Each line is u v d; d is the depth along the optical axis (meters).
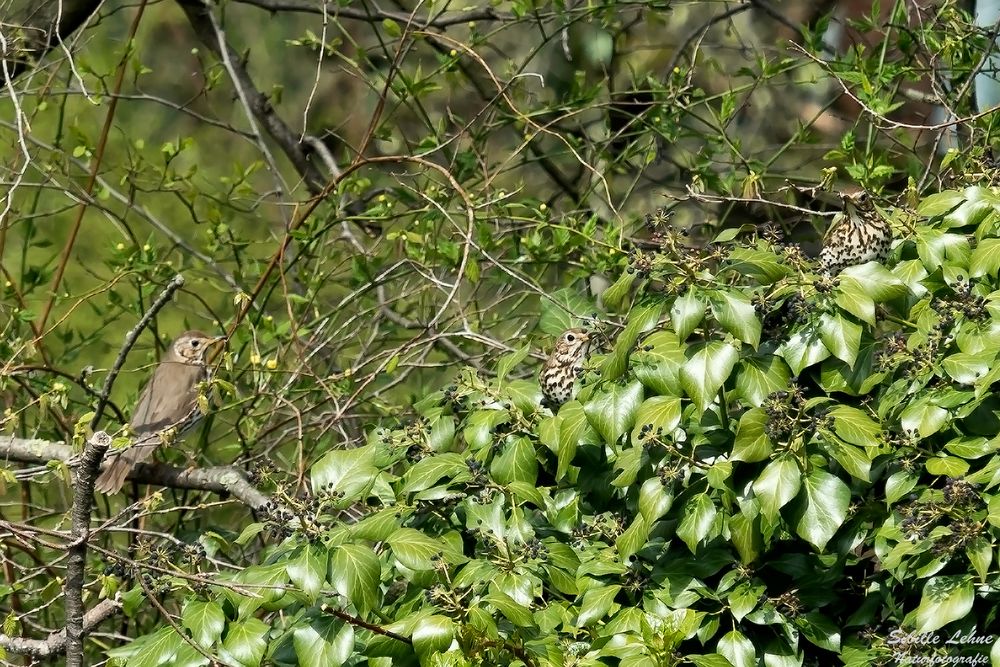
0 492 8.89
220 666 6.76
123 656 7.52
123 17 19.94
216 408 11.80
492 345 11.16
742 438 6.57
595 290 14.39
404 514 7.84
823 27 11.85
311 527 7.02
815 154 15.45
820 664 7.52
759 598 7.04
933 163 12.67
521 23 14.23
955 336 7.24
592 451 7.97
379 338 12.54
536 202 12.46
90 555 11.30
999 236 7.82
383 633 6.94
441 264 12.02
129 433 9.16
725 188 11.87
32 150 14.18
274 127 13.86
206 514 12.69
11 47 11.59
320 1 13.43
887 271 7.23
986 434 6.97
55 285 12.02
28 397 11.88
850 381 7.33
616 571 7.17
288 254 13.58
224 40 12.88
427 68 17.59
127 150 14.59
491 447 7.88
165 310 18.06
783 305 7.40
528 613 6.71
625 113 12.87
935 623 6.49
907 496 6.99
